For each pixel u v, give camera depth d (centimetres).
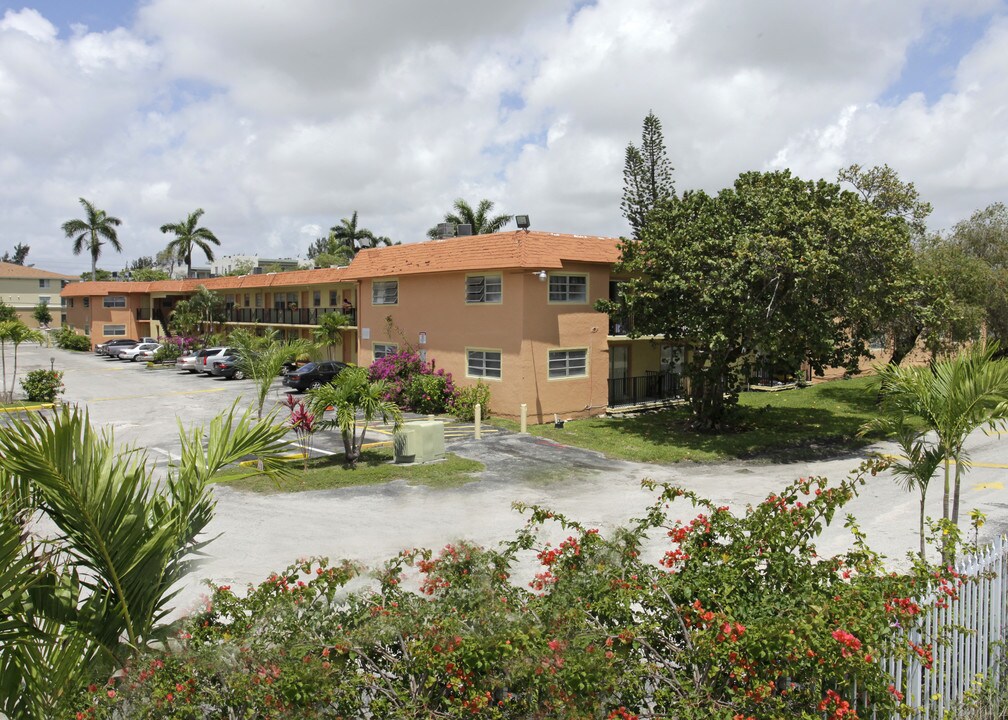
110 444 516
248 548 1144
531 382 2519
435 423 1844
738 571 524
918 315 2239
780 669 449
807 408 2861
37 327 7806
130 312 6044
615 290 2895
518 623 471
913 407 889
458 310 2752
